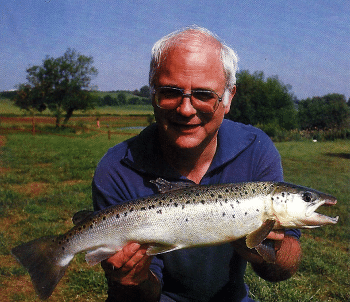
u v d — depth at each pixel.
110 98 133.00
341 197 10.62
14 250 2.54
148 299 2.57
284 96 48.19
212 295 2.76
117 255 2.32
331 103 52.38
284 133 39.12
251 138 2.71
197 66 2.29
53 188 11.25
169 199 2.48
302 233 7.75
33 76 52.69
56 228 7.57
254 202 2.51
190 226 2.44
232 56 2.47
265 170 2.74
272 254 2.41
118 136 39.41
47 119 64.88
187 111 2.32
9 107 84.12
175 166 2.66
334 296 5.14
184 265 2.67
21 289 5.29
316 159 20.34
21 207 8.98
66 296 5.14
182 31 2.38
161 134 2.52
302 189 2.54
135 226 2.45
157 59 2.38
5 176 13.02
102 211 2.55
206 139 2.48
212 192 2.50
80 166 15.57
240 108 47.75
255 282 5.14
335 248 6.88
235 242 2.57
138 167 2.62
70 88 52.19
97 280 5.36
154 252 2.42
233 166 2.68
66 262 2.55
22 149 23.55
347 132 36.66
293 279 5.51
